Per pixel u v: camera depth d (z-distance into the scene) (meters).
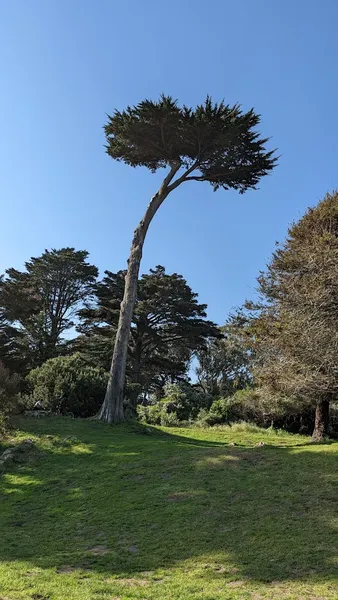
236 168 23.66
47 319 40.97
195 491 9.52
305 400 19.20
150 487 10.16
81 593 5.36
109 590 5.45
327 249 16.53
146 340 39.81
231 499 8.88
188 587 5.48
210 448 13.60
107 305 38.38
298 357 15.98
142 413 25.20
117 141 23.20
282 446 14.91
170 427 22.02
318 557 6.06
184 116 21.22
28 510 9.66
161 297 37.88
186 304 38.41
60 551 7.11
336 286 15.88
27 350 36.56
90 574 6.08
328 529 7.01
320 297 15.75
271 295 18.81
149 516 8.44
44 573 6.11
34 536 7.98
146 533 7.65
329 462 10.62
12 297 38.59
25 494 10.80
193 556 6.52
